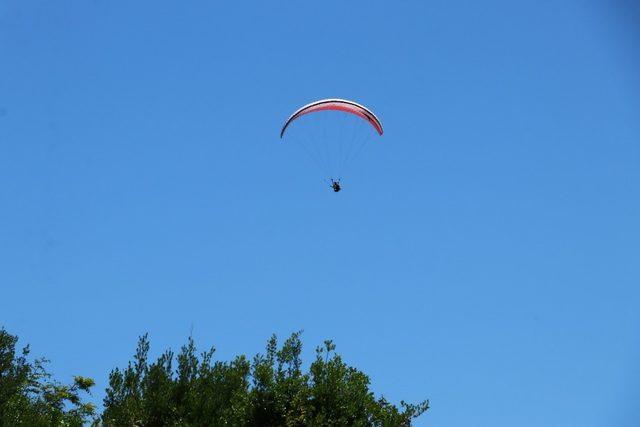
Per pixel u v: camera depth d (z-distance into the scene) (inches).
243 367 2987.2
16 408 2925.7
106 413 2822.3
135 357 2923.2
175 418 2792.8
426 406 2878.9
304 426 2775.6
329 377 2864.2
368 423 2861.7
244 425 2785.4
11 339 3132.4
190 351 2974.9
